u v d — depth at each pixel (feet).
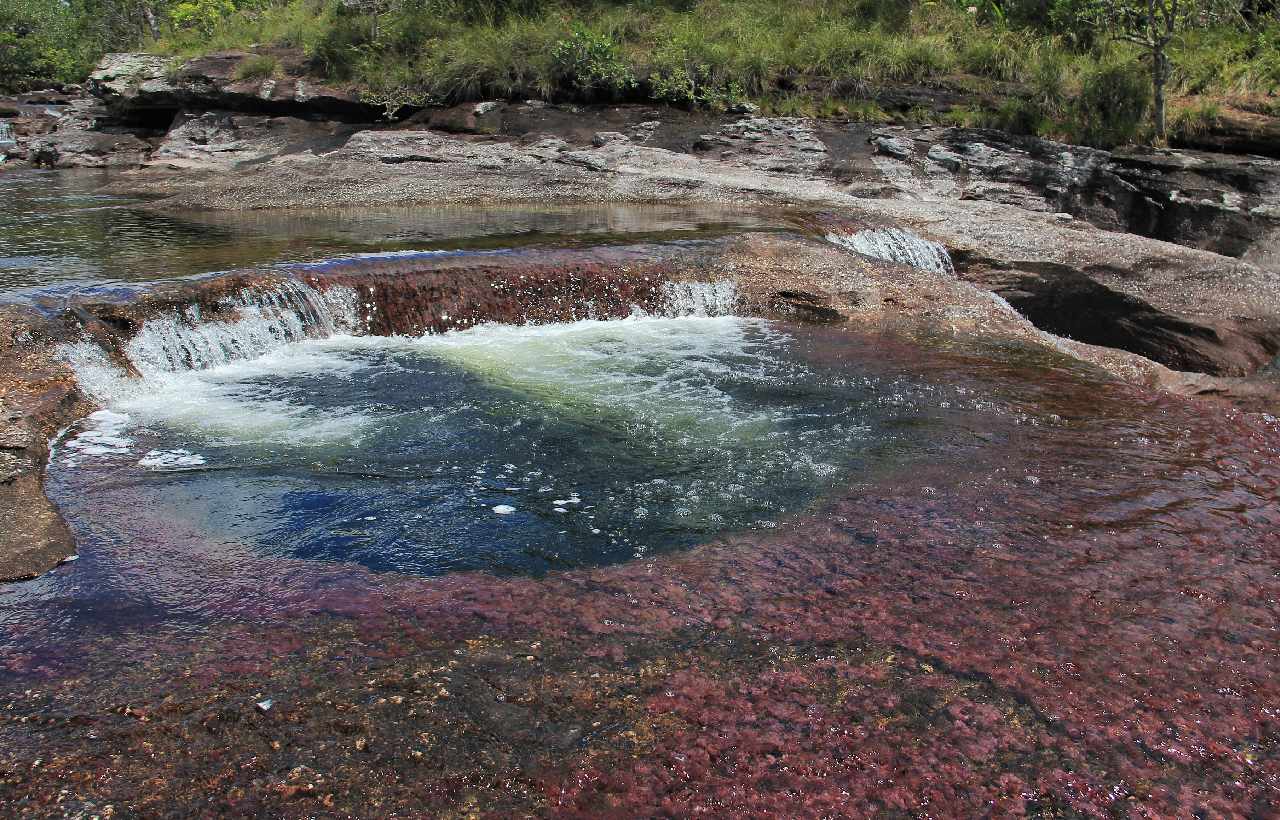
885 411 19.08
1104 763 9.06
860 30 60.18
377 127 58.03
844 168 48.57
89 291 22.24
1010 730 9.47
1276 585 12.17
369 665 10.55
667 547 13.35
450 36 61.87
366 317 24.98
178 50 71.46
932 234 36.37
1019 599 11.79
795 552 13.11
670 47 57.93
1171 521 13.96
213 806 8.53
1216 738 9.41
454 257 27.14
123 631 11.30
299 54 63.87
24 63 112.16
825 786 8.78
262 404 19.51
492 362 22.59
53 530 13.61
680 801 8.61
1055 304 32.86
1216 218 42.80
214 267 27.27
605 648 10.86
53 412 17.78
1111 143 49.29
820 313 27.27
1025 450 16.88
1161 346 30.53
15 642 11.06
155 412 18.97
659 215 39.88
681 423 18.45
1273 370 28.09
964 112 52.65
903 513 14.28
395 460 16.60
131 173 56.18
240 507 14.69
